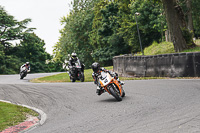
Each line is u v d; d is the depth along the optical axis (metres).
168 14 21.78
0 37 64.31
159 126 4.94
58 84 15.94
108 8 49.16
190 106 6.39
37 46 77.56
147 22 38.16
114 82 8.61
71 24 62.06
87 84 14.31
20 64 66.88
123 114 6.44
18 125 6.71
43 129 6.11
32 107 9.34
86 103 8.94
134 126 5.17
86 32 61.12
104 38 50.12
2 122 7.02
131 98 8.66
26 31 70.38
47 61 88.44
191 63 13.45
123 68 18.83
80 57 62.88
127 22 41.53
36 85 16.25
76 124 6.09
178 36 21.61
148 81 13.15
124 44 48.28
